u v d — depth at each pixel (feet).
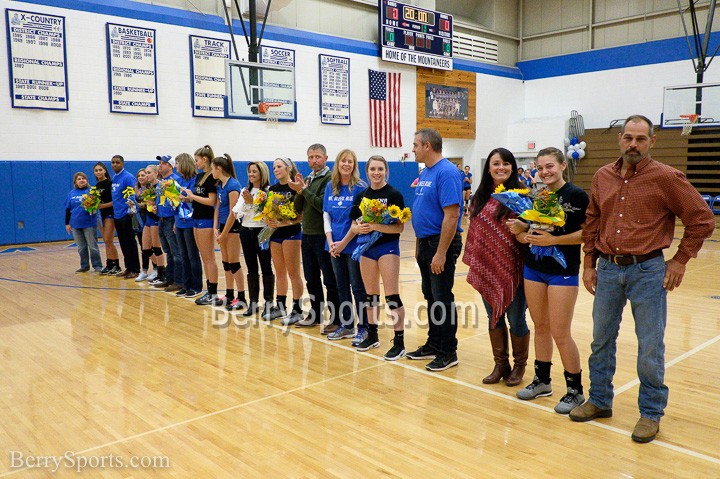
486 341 15.20
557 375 12.59
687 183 8.73
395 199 13.37
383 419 10.27
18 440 9.49
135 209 22.99
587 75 61.72
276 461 8.74
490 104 63.57
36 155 35.12
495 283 11.36
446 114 59.06
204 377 12.46
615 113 59.98
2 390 11.71
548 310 10.66
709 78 53.93
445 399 11.21
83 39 36.17
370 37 53.26
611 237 9.28
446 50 57.62
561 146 60.80
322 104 48.73
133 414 10.52
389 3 52.31
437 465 8.58
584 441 9.34
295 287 16.65
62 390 11.70
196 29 40.93
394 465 8.59
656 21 57.26
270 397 11.32
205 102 41.78
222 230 18.33
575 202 10.08
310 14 48.52
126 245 24.04
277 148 46.14
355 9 51.88
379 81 52.90
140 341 15.16
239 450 9.11
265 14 40.86
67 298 20.39
